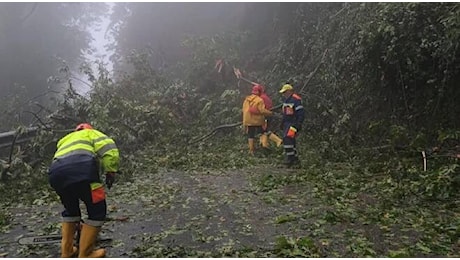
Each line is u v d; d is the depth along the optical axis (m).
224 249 5.46
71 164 4.99
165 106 16.48
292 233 6.06
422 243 5.45
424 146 9.24
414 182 7.93
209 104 16.00
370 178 8.83
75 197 5.12
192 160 11.49
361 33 10.52
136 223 6.68
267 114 11.87
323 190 8.13
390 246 5.47
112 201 7.96
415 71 9.98
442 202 7.18
